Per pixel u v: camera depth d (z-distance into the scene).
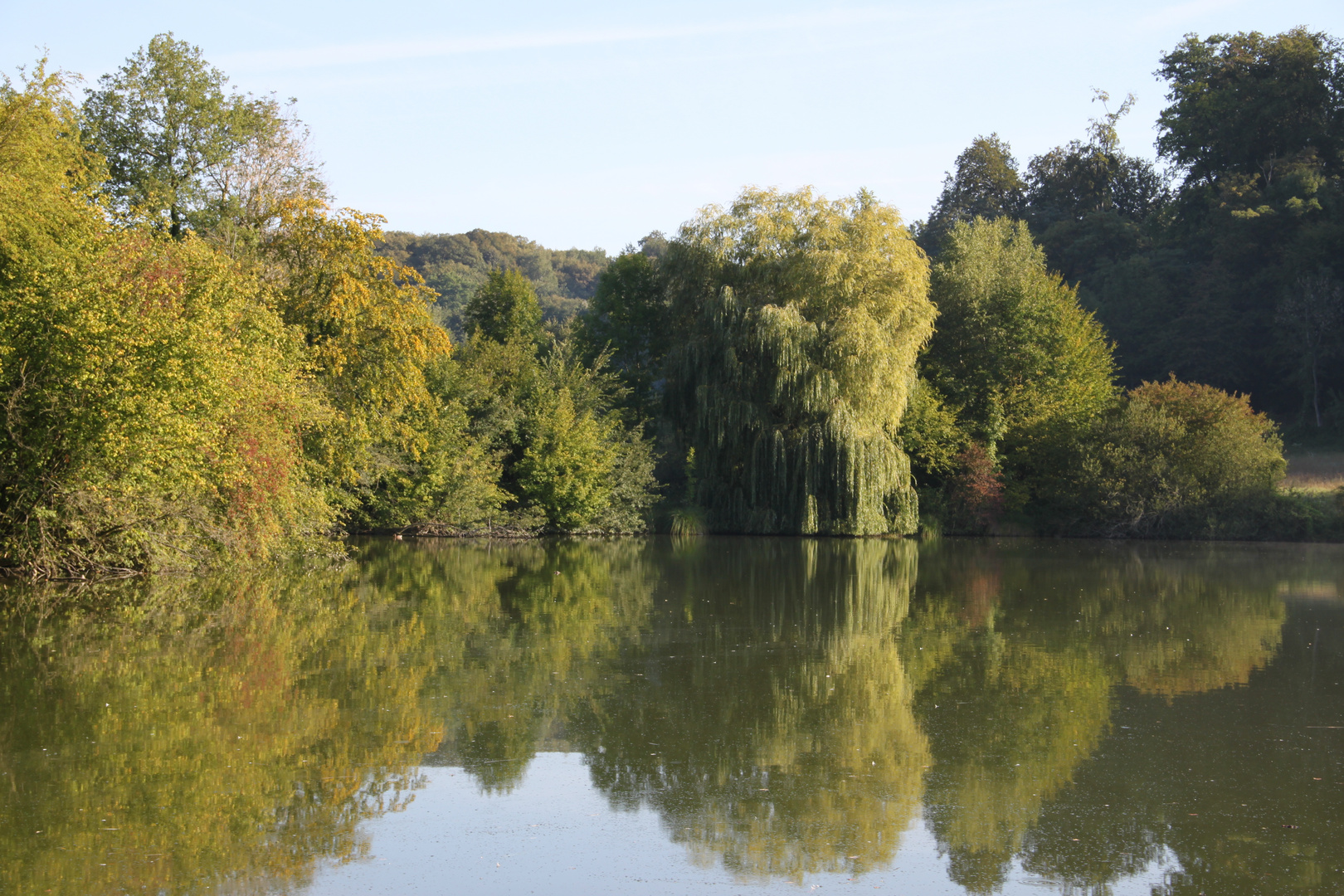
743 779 8.27
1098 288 69.44
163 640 13.73
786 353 34.34
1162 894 6.14
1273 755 8.96
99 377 15.80
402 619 15.99
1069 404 43.59
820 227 37.06
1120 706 10.77
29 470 16.89
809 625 16.09
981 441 42.88
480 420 36.84
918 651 13.84
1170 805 7.71
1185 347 60.59
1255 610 18.14
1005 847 6.88
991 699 11.09
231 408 17.95
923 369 45.03
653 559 27.70
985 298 45.12
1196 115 66.38
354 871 6.40
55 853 6.58
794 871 6.50
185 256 18.09
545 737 9.42
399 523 35.19
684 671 12.38
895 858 6.71
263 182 34.03
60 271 16.47
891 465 35.62
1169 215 71.88
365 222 25.81
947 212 82.00
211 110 33.53
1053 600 19.48
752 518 36.66
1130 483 39.34
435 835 7.03
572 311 111.25
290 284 25.53
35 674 11.54
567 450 36.66
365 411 26.11
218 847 6.73
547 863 6.60
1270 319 59.62
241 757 8.63
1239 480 38.41
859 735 9.59
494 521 36.22
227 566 21.69
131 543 18.59
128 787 7.84
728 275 38.69
